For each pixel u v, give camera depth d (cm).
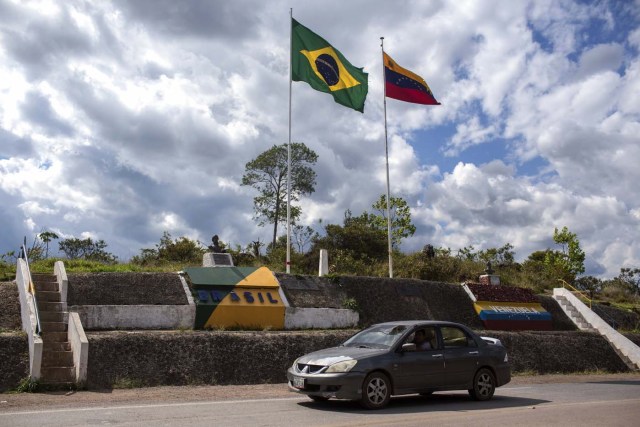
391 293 2445
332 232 3834
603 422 1015
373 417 1035
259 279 2159
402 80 2733
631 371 2506
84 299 1834
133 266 2388
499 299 2722
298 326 2102
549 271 4084
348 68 2581
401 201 4497
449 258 3516
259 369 1698
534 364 2291
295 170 5019
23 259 1884
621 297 4006
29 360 1455
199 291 2019
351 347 1233
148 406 1146
